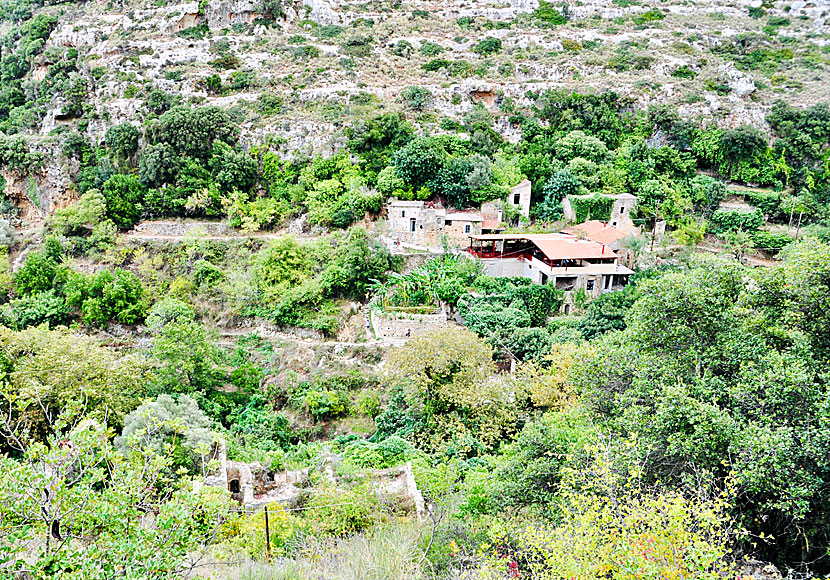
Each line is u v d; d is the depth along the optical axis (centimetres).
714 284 2523
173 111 6950
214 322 5675
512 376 4234
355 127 6969
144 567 1325
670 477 2011
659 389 2259
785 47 9581
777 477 1789
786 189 7138
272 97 7694
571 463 2220
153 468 1652
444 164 6525
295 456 3781
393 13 10125
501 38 9556
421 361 4122
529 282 5597
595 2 10650
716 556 1394
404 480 3325
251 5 9400
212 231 6550
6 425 1595
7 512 1297
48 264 6088
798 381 1997
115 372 4031
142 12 9400
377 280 5553
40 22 9488
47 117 7994
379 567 1903
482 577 1755
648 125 7619
